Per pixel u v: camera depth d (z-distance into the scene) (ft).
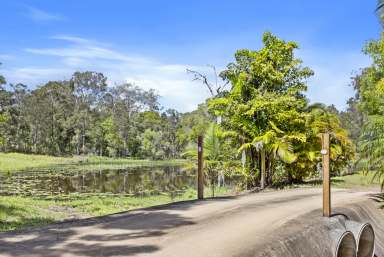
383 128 42.27
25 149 256.73
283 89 69.31
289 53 68.49
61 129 266.16
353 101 177.58
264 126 66.90
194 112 300.81
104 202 62.23
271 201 37.70
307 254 23.27
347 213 32.27
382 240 33.47
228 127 70.03
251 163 68.80
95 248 20.31
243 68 69.10
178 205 34.83
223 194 67.31
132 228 24.95
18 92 267.80
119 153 274.16
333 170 81.20
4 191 79.87
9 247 20.33
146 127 292.40
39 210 49.08
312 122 71.77
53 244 20.95
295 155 65.05
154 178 120.88
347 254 26.71
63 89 282.56
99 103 304.50
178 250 20.07
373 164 44.57
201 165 40.24
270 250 20.83
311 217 28.94
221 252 19.85
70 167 175.32
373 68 63.41
